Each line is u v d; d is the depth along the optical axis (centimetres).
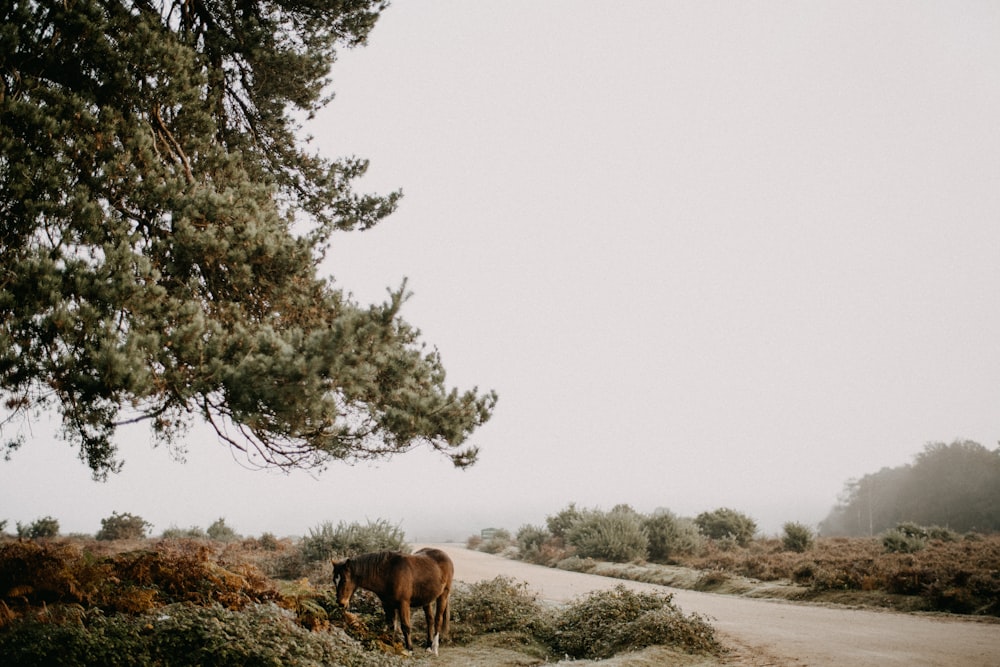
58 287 642
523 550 3909
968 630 1138
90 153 769
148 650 577
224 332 708
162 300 688
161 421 712
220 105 1075
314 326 838
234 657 582
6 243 729
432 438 821
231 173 928
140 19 868
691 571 2370
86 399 658
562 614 1172
